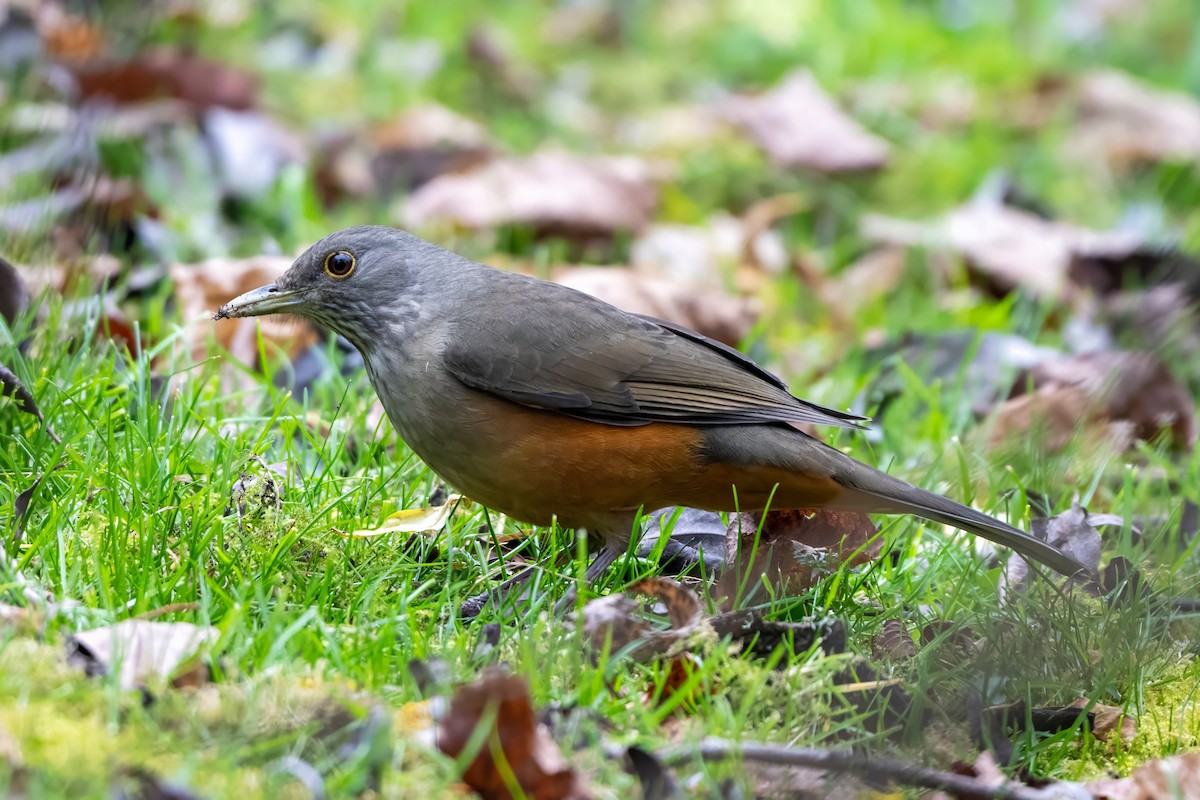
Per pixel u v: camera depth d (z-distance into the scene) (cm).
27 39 1742
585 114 1983
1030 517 1036
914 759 703
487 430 868
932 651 791
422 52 2041
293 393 1138
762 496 892
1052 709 767
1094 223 1803
